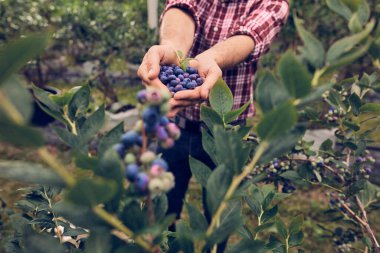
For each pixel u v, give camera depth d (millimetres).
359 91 1646
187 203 733
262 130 577
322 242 3230
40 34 481
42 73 6418
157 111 593
